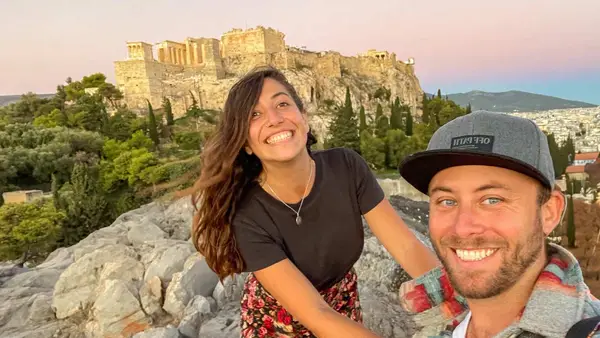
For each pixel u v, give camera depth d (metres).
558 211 0.52
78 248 4.50
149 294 2.82
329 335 0.85
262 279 0.99
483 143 0.49
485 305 0.53
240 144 0.97
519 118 0.50
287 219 1.01
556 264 0.50
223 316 2.37
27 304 3.22
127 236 4.32
